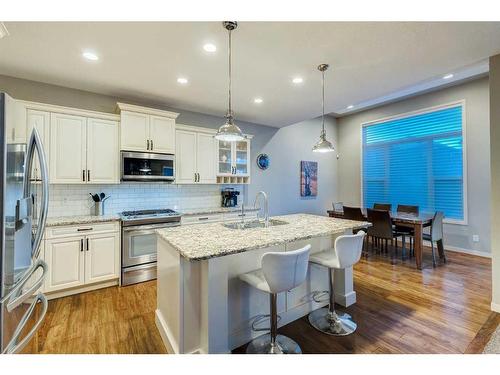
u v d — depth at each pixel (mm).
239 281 2018
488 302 2656
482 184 4344
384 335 2090
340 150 6844
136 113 3426
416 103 5215
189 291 1769
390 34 2066
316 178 6348
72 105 3283
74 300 2744
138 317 2393
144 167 3459
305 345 1969
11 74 2869
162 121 3633
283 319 2291
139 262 3236
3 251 1222
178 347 1749
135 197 3812
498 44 2221
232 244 1760
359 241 2135
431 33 2051
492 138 2428
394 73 2805
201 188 4469
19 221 1397
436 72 2795
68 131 3025
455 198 4680
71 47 2275
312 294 2527
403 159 5484
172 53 2373
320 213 6434
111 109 3559
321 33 2055
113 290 3012
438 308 2537
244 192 5043
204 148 4188
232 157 4543
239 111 4285
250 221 2836
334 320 2258
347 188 6664
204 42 2189
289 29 1999
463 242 4566
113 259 3098
